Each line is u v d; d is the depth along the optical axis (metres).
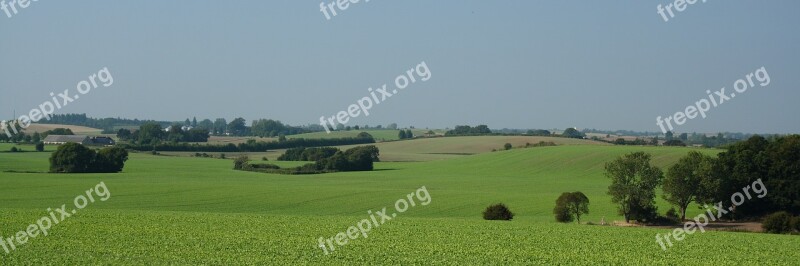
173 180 95.69
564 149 127.38
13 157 120.88
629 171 61.00
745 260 35.19
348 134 190.62
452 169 122.81
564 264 32.69
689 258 35.28
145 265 30.11
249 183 92.94
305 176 111.19
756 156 66.50
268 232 41.72
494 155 133.38
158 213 52.69
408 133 195.50
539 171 112.69
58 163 105.50
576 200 58.91
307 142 161.25
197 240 37.66
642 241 41.66
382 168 130.12
